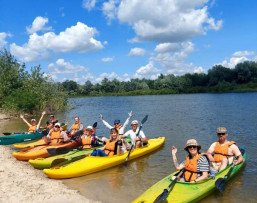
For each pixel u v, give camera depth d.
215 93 79.06
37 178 10.78
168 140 18.08
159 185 8.81
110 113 37.09
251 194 9.28
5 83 38.66
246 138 18.09
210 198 8.99
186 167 9.16
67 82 111.12
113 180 10.89
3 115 34.41
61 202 8.55
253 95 60.12
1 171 11.23
